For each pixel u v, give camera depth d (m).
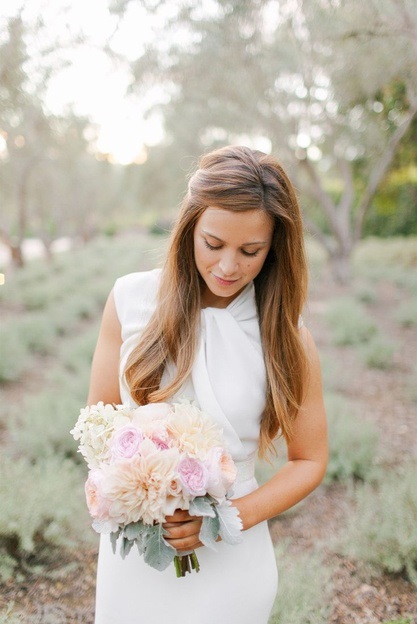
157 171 19.61
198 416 1.17
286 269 1.31
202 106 10.27
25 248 28.75
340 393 5.66
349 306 8.95
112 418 1.17
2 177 12.71
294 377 1.33
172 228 1.34
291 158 10.61
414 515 2.68
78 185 20.66
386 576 2.64
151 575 1.32
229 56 7.33
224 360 1.32
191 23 6.23
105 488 1.06
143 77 7.38
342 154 12.00
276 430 1.38
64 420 3.95
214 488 1.08
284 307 1.34
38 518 2.70
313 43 6.79
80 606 2.44
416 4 4.63
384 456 4.06
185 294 1.32
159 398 1.31
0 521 2.58
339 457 3.73
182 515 1.12
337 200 19.41
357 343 7.60
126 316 1.40
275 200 1.18
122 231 43.88
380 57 6.12
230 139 12.16
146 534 1.08
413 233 19.11
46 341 7.65
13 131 9.73
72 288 12.32
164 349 1.32
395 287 12.95
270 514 1.28
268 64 8.33
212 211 1.16
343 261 12.97
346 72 6.69
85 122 12.43
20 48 5.64
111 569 1.36
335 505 3.43
